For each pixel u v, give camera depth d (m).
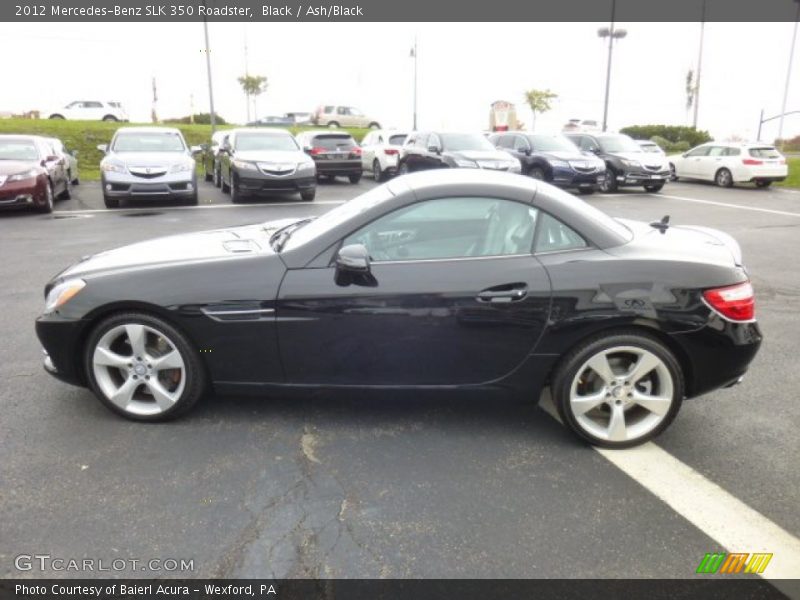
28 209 12.73
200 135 29.08
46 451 3.37
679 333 3.35
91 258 4.00
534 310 3.38
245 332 3.50
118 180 12.56
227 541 2.69
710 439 3.63
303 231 3.79
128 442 3.48
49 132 25.16
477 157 15.81
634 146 18.78
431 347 3.46
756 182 19.92
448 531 2.78
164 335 3.55
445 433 3.63
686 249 3.58
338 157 18.86
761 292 6.83
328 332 3.46
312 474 3.20
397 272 3.42
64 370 3.70
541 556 2.63
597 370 3.42
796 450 3.52
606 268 3.38
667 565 2.60
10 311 5.80
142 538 2.71
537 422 3.79
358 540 2.71
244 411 3.85
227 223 11.20
